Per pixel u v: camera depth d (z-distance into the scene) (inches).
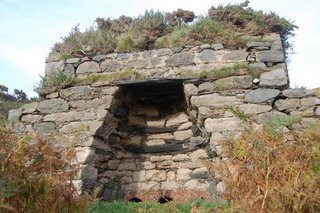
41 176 119.1
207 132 265.1
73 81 301.6
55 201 120.3
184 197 300.8
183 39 302.5
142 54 304.7
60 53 321.1
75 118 289.4
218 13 344.8
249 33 315.0
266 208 98.3
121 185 316.2
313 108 254.1
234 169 116.6
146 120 332.8
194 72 286.0
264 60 281.7
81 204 131.1
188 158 310.7
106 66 308.2
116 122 309.6
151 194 308.8
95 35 329.4
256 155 109.4
